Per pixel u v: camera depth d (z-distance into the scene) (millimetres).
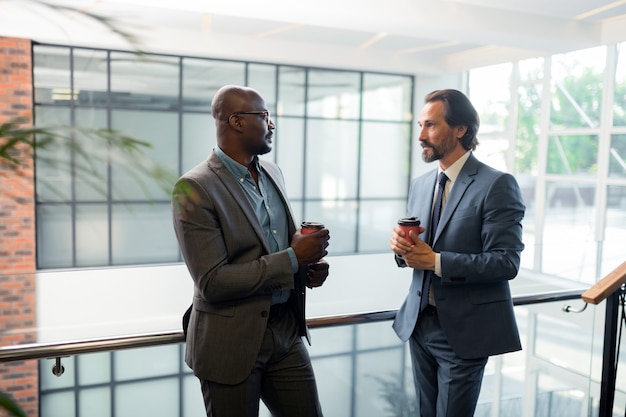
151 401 3451
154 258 8516
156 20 6926
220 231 1381
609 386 1953
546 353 2951
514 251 1628
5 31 6531
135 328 1698
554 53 7289
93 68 7844
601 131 7406
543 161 8406
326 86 9312
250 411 1458
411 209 1901
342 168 9664
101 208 8117
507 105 9328
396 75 9789
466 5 5586
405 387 3668
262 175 1565
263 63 8805
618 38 6145
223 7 4918
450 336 1687
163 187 570
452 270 1601
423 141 1761
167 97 8344
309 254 1419
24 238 7082
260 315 1431
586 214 7828
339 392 3916
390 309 1923
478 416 2973
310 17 5273
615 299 1917
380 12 5207
